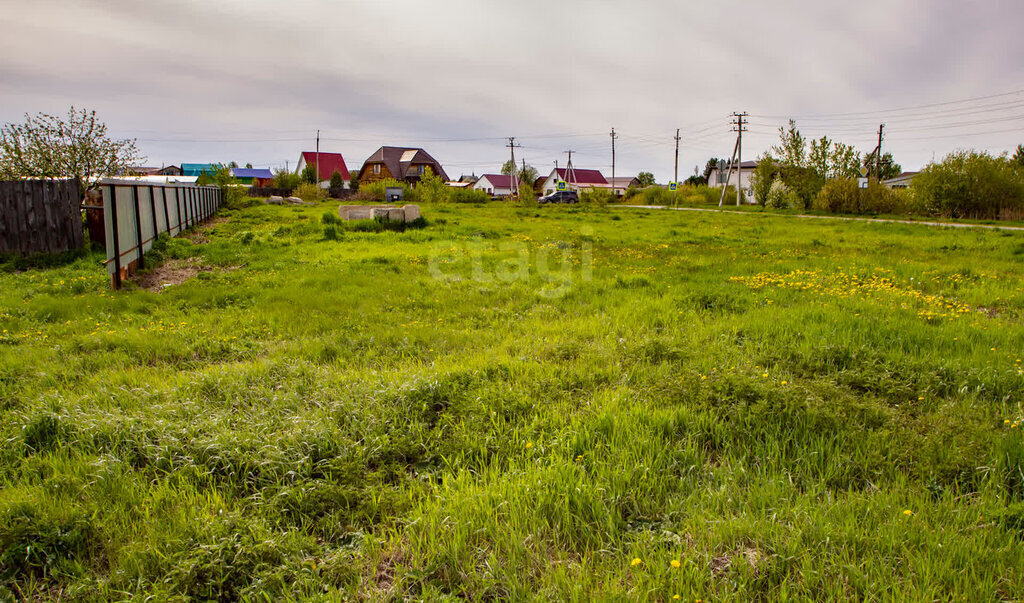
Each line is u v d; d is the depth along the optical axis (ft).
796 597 6.95
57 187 36.60
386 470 10.37
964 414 12.00
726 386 13.12
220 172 96.27
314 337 19.20
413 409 12.58
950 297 26.45
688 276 32.65
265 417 12.04
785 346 17.42
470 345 18.12
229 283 29.09
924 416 12.14
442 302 24.84
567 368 15.38
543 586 7.30
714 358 16.29
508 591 7.23
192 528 8.22
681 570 7.43
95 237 38.52
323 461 10.24
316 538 8.48
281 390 13.83
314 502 9.12
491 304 24.98
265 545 7.82
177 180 84.12
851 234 62.90
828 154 124.98
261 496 9.22
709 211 124.57
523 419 12.14
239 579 7.47
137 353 17.06
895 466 10.17
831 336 18.33
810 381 14.05
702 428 11.79
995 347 17.29
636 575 7.34
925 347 17.46
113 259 27.40
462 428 11.69
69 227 37.06
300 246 44.21
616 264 37.88
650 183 316.81
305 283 28.99
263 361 15.96
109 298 24.34
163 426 11.12
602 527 8.54
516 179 255.91
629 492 9.28
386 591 7.29
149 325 20.21
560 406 12.85
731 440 11.14
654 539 8.09
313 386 14.03
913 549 7.82
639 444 10.84
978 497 9.22
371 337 18.76
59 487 9.26
